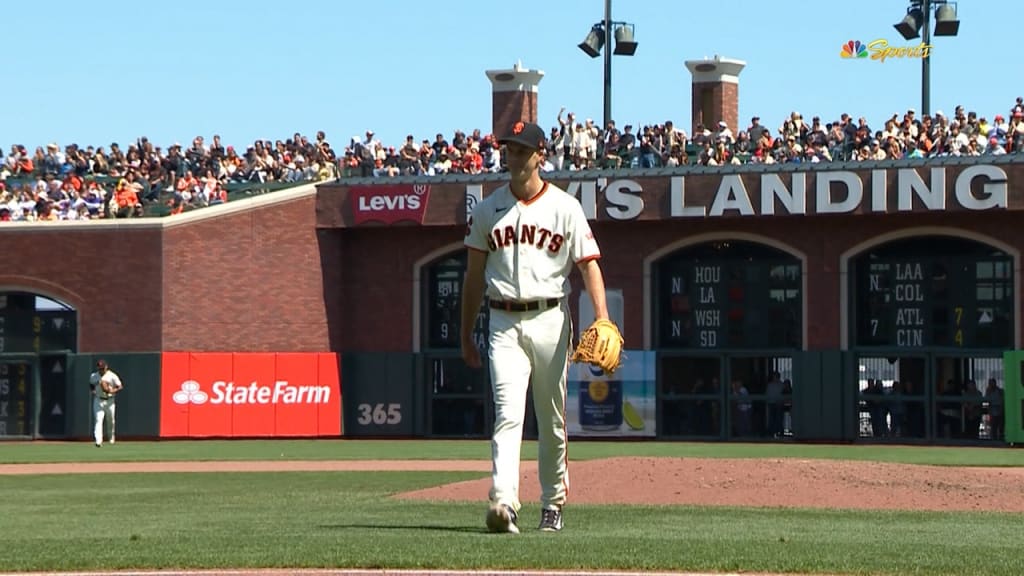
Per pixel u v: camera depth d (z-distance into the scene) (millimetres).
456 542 26141
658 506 40625
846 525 34062
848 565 23719
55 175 110312
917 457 76625
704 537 28609
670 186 94562
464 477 59281
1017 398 89125
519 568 23078
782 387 95688
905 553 25469
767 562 23875
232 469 66562
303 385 100312
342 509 39281
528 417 96875
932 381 92562
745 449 85312
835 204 91750
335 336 102188
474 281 28188
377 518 35125
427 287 102250
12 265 99562
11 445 92750
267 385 99750
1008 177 88812
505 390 27516
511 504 27766
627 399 97062
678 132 103250
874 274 94438
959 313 92312
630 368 97000
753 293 96188
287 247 100500
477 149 107438
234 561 24094
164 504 42750
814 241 94250
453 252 101375
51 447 89688
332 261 102125
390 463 71250
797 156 97375
